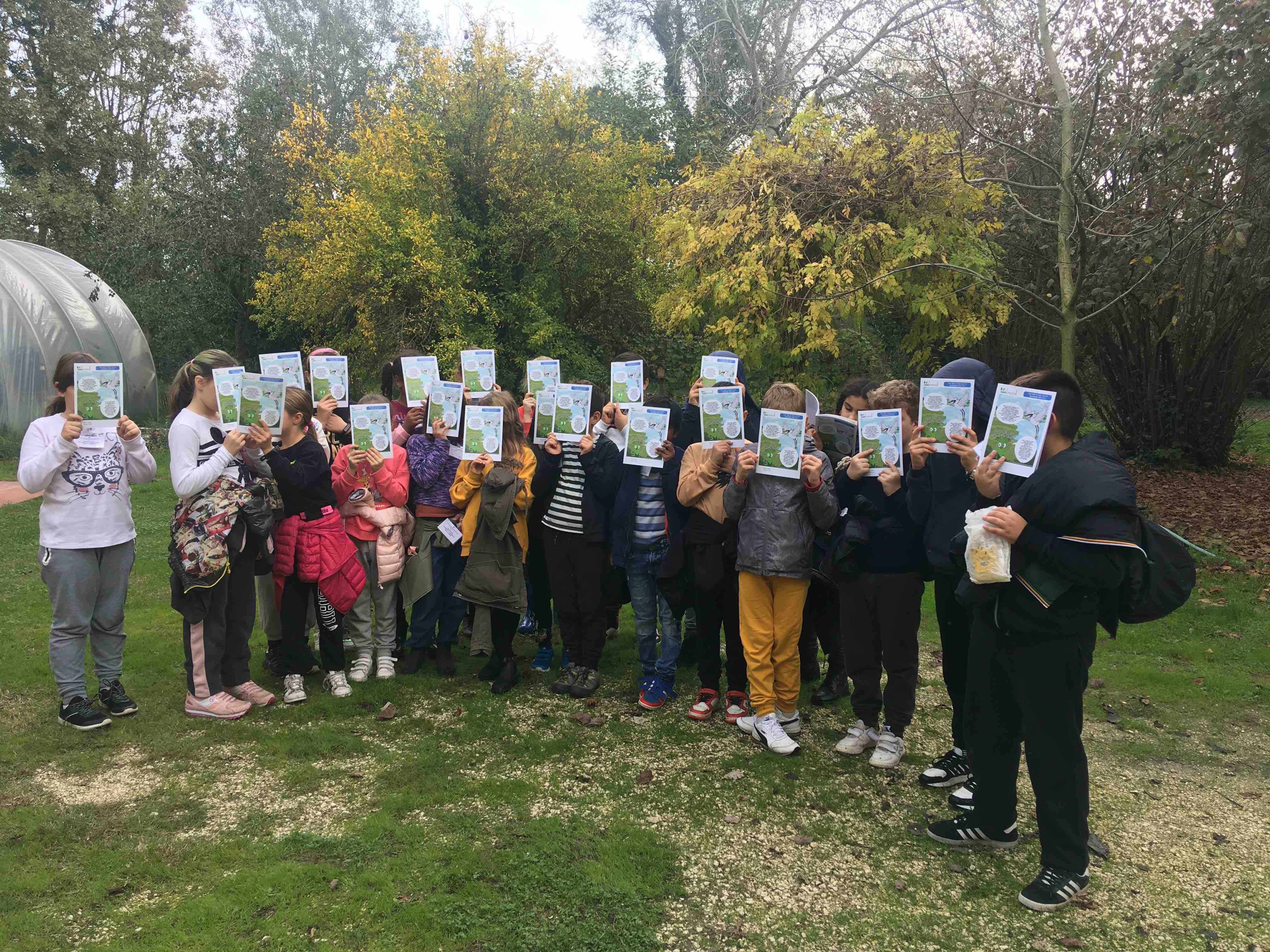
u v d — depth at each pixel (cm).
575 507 482
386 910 286
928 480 373
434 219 1352
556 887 301
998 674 312
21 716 436
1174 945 280
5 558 763
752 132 1844
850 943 279
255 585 484
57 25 2172
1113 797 383
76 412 405
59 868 308
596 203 1488
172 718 438
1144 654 581
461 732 434
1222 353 1305
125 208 1916
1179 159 746
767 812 363
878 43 1692
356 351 1503
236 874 304
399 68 2652
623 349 1600
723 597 454
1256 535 933
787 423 391
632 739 435
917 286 899
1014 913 297
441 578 516
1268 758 427
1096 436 298
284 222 1678
